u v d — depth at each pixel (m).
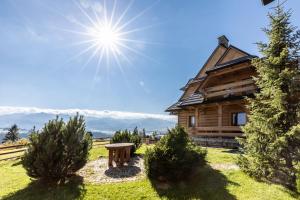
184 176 7.61
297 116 7.99
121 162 9.62
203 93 18.91
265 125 8.30
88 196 6.47
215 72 17.55
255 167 8.09
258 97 9.20
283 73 8.18
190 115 22.92
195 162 7.85
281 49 9.06
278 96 8.05
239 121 17.56
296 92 8.22
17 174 9.09
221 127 16.55
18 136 65.94
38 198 6.38
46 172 7.05
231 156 11.09
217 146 16.58
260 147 8.38
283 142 7.62
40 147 7.18
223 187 7.08
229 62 17.34
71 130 7.59
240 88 15.86
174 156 7.31
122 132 13.89
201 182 7.50
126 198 6.44
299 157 7.62
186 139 8.16
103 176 8.25
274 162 7.99
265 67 8.98
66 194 6.55
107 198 6.41
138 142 13.83
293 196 6.48
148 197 6.52
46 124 7.52
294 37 8.90
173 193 6.75
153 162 7.49
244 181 7.58
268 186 7.16
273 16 9.33
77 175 8.30
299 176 6.71
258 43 9.55
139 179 7.84
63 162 7.26
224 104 16.52
